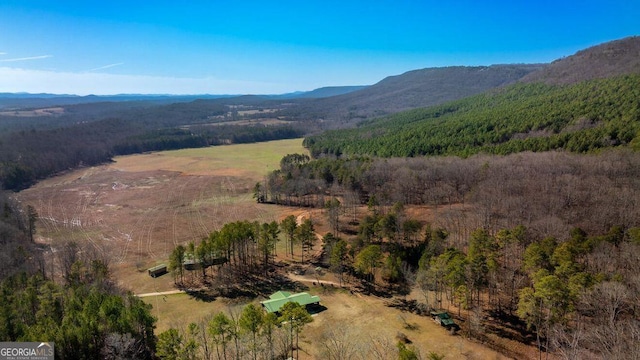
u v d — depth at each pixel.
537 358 58.72
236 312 75.69
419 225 97.00
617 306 54.25
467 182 126.94
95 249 109.12
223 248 90.56
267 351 61.41
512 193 105.38
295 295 78.19
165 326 71.62
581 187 99.00
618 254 67.62
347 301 79.12
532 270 68.44
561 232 80.25
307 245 106.12
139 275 94.06
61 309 66.50
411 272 85.94
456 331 66.69
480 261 69.62
